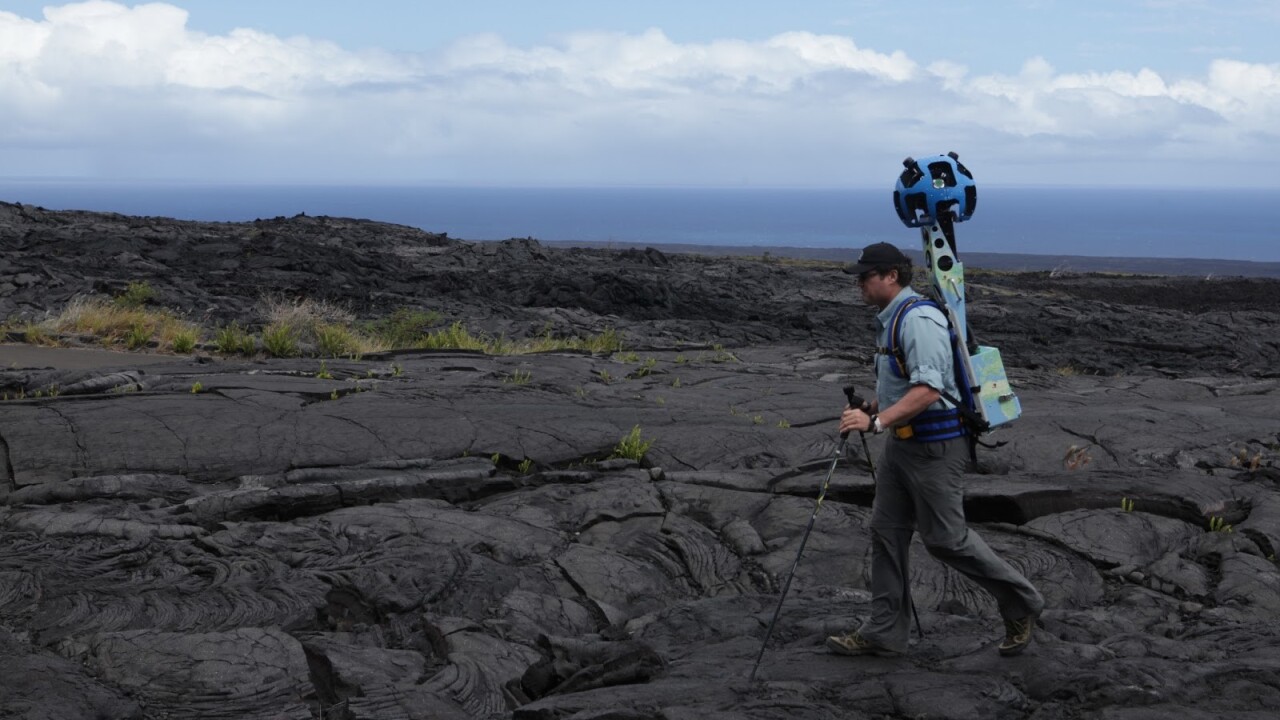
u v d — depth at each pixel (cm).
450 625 566
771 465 956
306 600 594
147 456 822
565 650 529
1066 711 437
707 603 616
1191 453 1050
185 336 1467
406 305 2253
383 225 4188
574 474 877
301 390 1076
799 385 1407
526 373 1370
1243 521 830
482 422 991
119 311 1644
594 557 700
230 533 684
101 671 491
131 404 954
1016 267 8131
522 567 677
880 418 463
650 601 665
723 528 775
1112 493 841
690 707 428
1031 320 2769
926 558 725
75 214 3541
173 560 644
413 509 755
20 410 912
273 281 2361
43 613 562
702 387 1356
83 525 682
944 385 468
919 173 489
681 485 856
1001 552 759
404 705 462
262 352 1486
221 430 892
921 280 3136
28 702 445
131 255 2481
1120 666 473
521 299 2589
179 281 2206
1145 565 746
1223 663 484
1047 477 884
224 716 459
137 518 703
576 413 1067
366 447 892
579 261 3606
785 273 3662
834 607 600
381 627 589
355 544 684
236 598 592
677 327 2242
